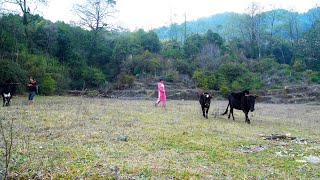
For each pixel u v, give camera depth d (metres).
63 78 29.56
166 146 6.31
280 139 7.86
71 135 6.87
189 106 18.52
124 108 14.45
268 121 12.40
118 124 8.79
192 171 4.62
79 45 37.84
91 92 29.62
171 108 16.11
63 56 33.88
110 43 42.66
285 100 30.58
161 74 35.75
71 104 15.69
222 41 47.69
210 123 10.38
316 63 44.25
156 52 42.94
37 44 32.31
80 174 4.25
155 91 31.25
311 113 18.05
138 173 4.40
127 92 31.50
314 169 5.07
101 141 6.39
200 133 8.05
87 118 9.80
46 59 30.45
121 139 6.64
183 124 9.61
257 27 51.50
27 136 6.59
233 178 4.42
